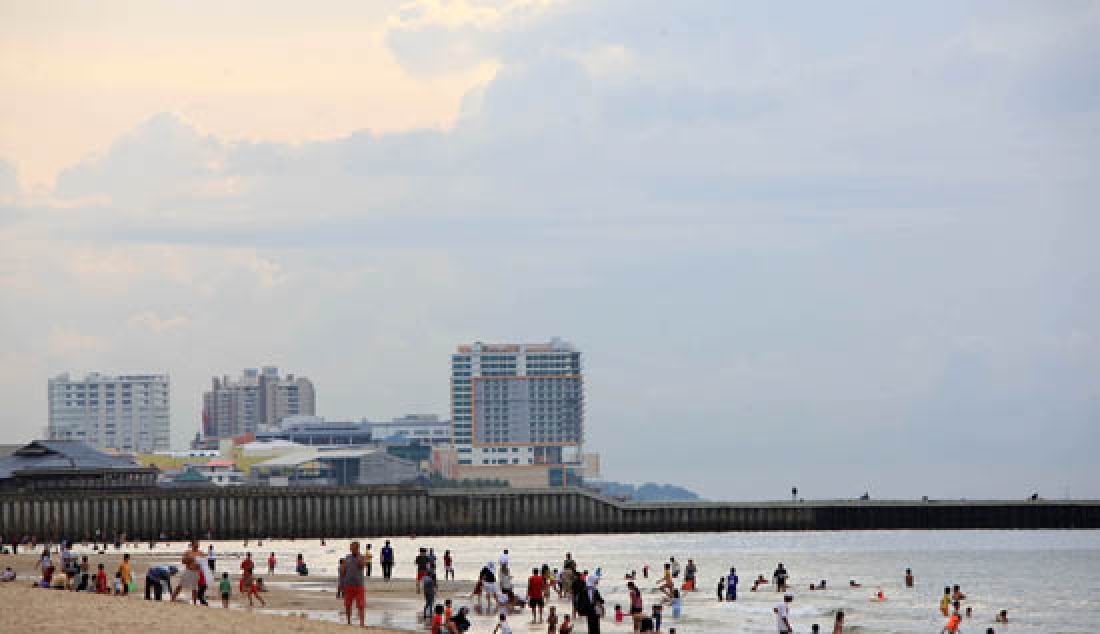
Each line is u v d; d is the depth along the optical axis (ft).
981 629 444.14
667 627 394.93
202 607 288.92
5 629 230.48
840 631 383.24
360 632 259.19
